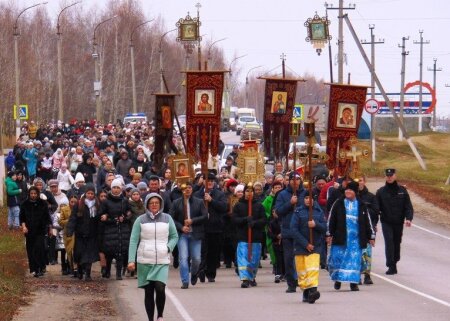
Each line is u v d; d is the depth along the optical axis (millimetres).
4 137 161375
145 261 27875
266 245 44656
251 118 168625
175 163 41562
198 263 38406
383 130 192250
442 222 68000
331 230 36281
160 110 50219
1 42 169500
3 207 71625
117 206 40938
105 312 31984
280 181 39781
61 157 75812
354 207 36219
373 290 36469
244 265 38031
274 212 38125
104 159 58656
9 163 83000
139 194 41188
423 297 34375
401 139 148750
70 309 32750
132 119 151875
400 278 40281
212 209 39938
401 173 101812
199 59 44531
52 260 46844
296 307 32125
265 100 49312
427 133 164500
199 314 30891
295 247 33188
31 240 41625
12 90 168875
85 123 131875
